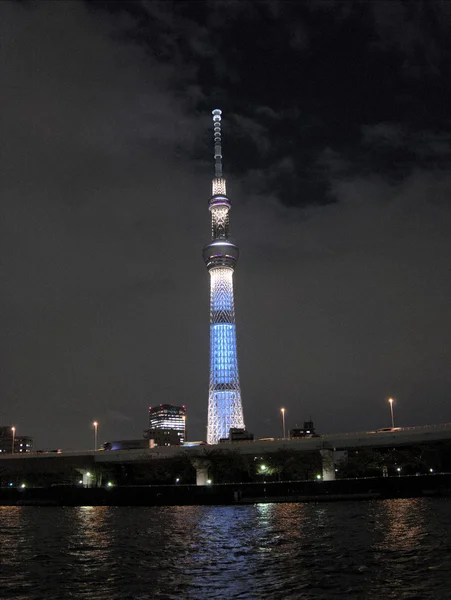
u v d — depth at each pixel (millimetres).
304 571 72688
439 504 165000
